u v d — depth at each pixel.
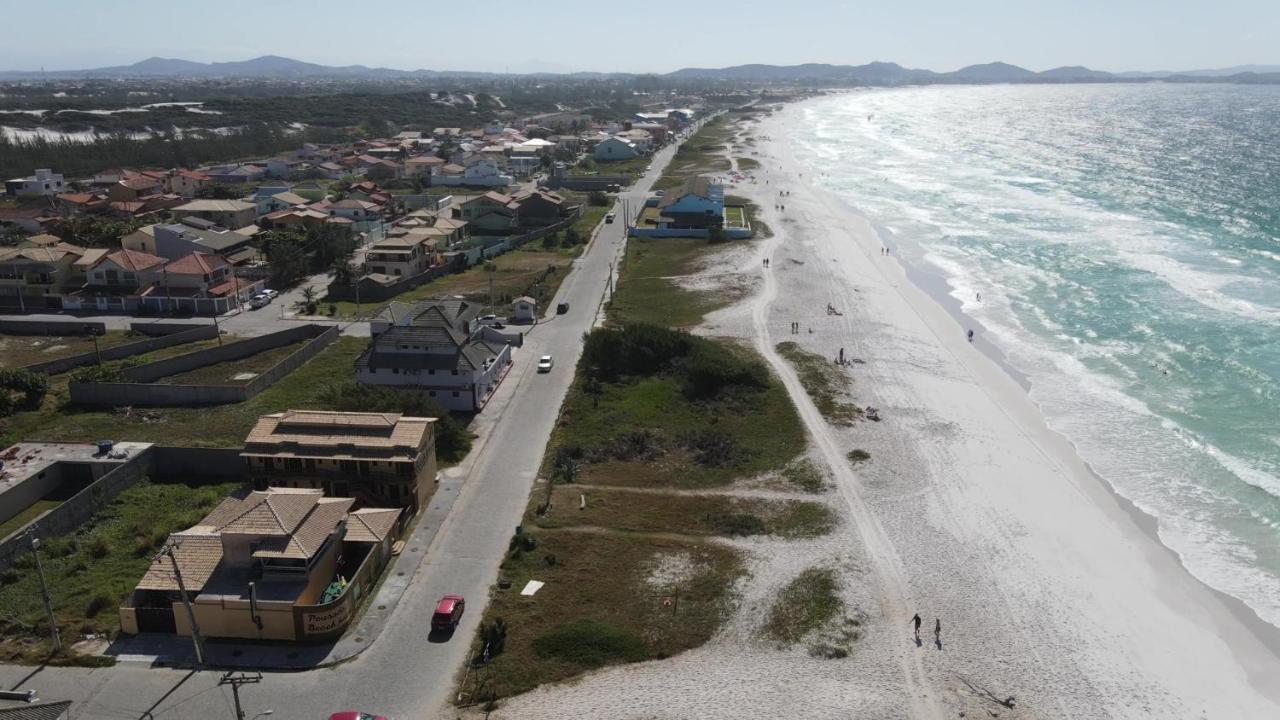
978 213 147.75
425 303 72.19
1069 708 37.12
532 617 41.53
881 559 47.78
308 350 79.69
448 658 38.81
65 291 95.00
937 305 96.25
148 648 39.22
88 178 183.25
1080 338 84.75
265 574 40.81
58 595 43.00
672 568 46.06
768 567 46.53
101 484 52.16
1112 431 64.69
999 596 44.94
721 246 121.62
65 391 70.56
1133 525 52.28
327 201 146.25
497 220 132.50
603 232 134.38
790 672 38.56
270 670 37.94
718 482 56.12
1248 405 68.19
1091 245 121.06
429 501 52.81
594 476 56.59
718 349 76.81
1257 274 104.06
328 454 49.88
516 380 73.19
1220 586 46.66
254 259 109.69
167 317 92.00
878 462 59.25
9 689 36.41
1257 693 38.72
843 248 121.94
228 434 62.59
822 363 77.38
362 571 42.84
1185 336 83.38
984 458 60.41
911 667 39.22
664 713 35.84
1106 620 43.47
